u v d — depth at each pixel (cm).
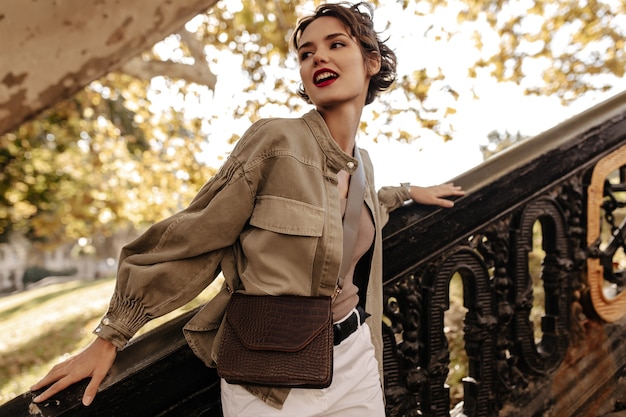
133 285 114
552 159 193
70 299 1032
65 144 1038
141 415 129
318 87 133
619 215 456
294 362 106
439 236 171
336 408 120
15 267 4469
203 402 141
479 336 182
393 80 158
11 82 97
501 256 186
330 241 117
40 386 116
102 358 116
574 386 200
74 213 1016
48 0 92
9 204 1096
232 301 118
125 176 884
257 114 744
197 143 842
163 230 118
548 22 738
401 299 171
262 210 115
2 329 849
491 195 180
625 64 747
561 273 200
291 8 709
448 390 177
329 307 114
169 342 134
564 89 778
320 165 123
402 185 172
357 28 134
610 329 215
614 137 210
